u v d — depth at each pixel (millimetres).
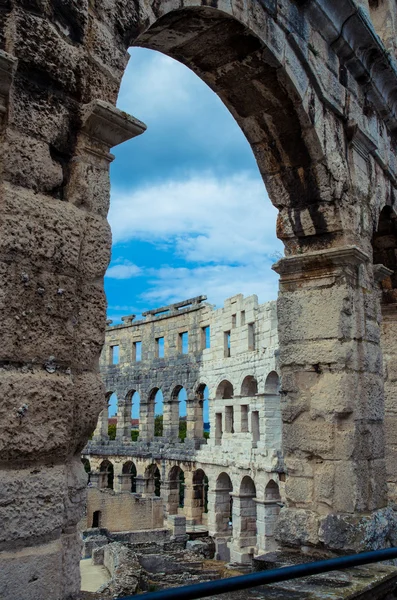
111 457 55500
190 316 49312
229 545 36562
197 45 8812
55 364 4984
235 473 37625
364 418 9945
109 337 59656
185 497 45375
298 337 10312
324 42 10586
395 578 8258
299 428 10062
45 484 4750
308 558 9266
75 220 5316
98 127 5672
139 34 6586
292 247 10859
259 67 9172
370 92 12156
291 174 10508
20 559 4469
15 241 4797
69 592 4867
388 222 13703
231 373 41406
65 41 5590
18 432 4598
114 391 57938
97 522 43094
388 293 14734
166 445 49219
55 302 5039
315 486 9727
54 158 5395
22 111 5098
